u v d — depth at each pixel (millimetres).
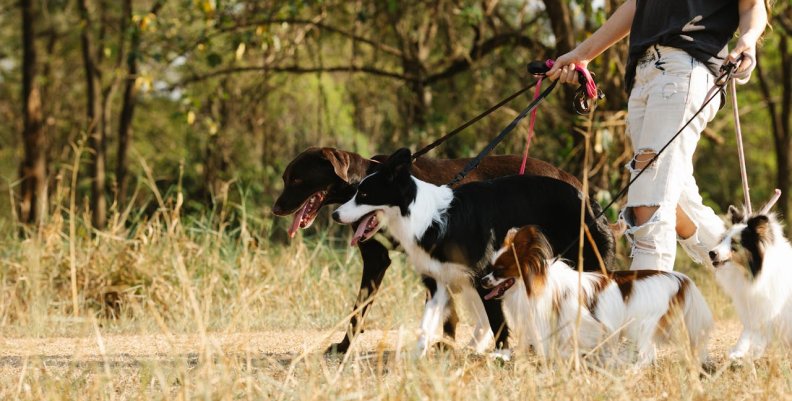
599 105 14570
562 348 6422
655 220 6805
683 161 6809
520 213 7297
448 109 19234
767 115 26516
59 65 30375
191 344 7715
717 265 6785
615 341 6406
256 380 5617
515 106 17641
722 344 8234
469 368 5820
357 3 18469
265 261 11531
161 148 29203
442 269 7066
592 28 15125
